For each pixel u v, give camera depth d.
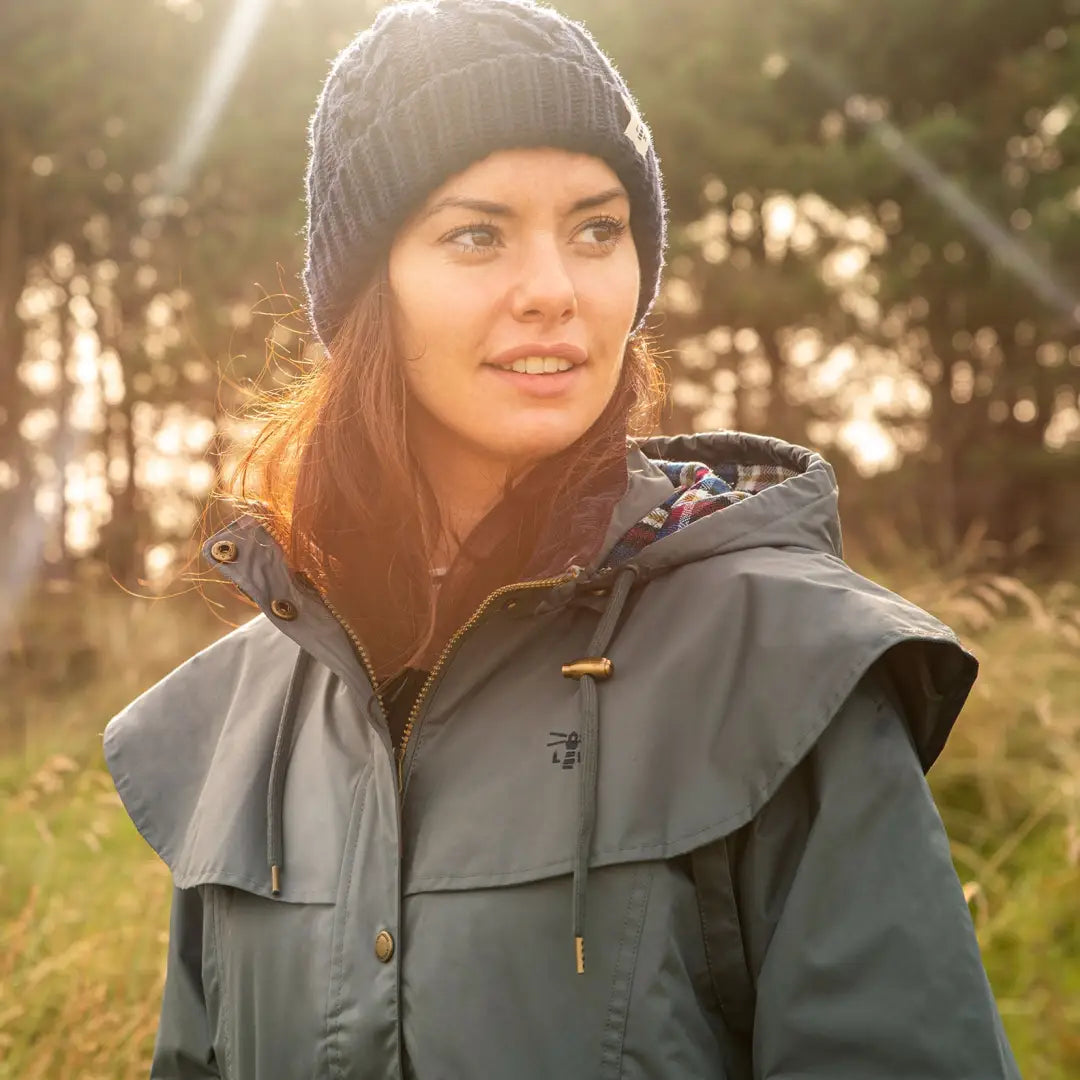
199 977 1.35
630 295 1.13
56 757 3.74
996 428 12.15
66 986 2.85
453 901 1.03
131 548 9.15
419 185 1.10
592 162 1.11
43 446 11.73
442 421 1.15
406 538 1.19
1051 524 10.97
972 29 10.79
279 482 1.32
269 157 10.48
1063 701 4.00
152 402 10.75
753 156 10.50
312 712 1.24
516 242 1.10
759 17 10.92
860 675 0.96
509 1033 0.99
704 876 1.00
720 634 1.04
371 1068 1.03
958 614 4.43
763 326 11.27
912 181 10.69
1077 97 10.34
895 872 0.96
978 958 0.95
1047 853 3.44
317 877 1.12
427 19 1.12
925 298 11.16
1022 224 10.45
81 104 10.62
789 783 1.01
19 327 11.81
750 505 1.11
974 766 3.90
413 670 1.19
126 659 5.72
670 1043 0.97
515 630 1.11
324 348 1.31
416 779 1.09
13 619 6.64
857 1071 0.94
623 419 1.17
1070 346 11.52
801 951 0.96
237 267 10.13
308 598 1.20
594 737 1.03
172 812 1.31
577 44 1.14
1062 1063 2.67
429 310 1.11
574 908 0.98
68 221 11.48
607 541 1.12
